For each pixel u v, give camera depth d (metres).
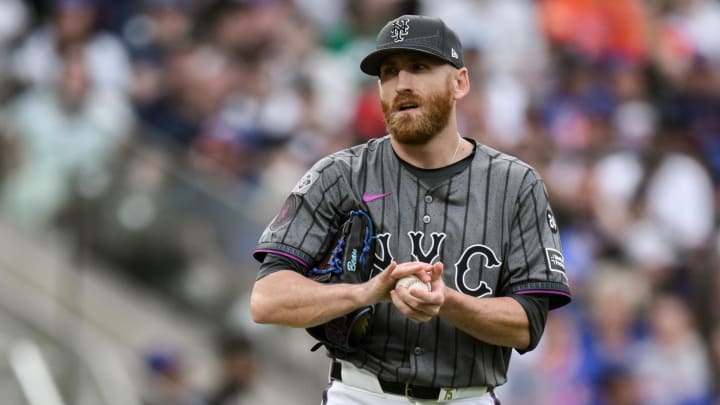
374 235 12.11
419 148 12.11
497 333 11.69
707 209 33.91
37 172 27.91
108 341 26.58
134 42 37.25
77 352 26.28
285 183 33.09
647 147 34.38
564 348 29.23
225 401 25.16
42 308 26.88
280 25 37.59
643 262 31.64
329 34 37.78
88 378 26.08
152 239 27.16
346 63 36.62
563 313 29.80
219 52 36.97
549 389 28.77
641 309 30.27
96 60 36.09
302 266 12.15
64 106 28.44
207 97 36.09
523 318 11.79
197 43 37.34
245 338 25.42
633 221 32.56
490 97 34.44
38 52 36.78
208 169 29.12
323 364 25.20
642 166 33.66
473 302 11.50
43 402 25.20
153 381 25.75
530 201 12.20
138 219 27.34
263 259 12.45
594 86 35.97
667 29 37.41
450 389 12.25
